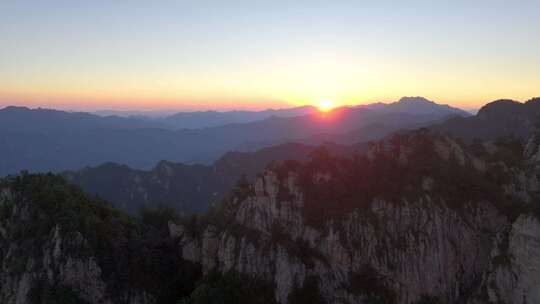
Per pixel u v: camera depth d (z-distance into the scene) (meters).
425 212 79.88
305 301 76.81
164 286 93.94
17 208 104.00
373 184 85.31
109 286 91.94
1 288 94.31
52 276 91.12
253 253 83.69
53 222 97.75
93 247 93.88
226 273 84.94
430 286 76.81
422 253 77.75
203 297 80.00
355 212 81.75
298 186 87.19
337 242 79.88
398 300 75.06
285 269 79.88
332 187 87.00
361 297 75.31
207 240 93.25
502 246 73.31
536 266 66.62
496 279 70.69
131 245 99.12
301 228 83.81
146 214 124.81
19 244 97.88
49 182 114.69
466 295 76.00
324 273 78.81
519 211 77.12
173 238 105.31
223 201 107.62
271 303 78.44
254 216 87.88
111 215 110.19
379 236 79.25
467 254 78.56
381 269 77.25
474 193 82.38
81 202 107.88
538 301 65.56
